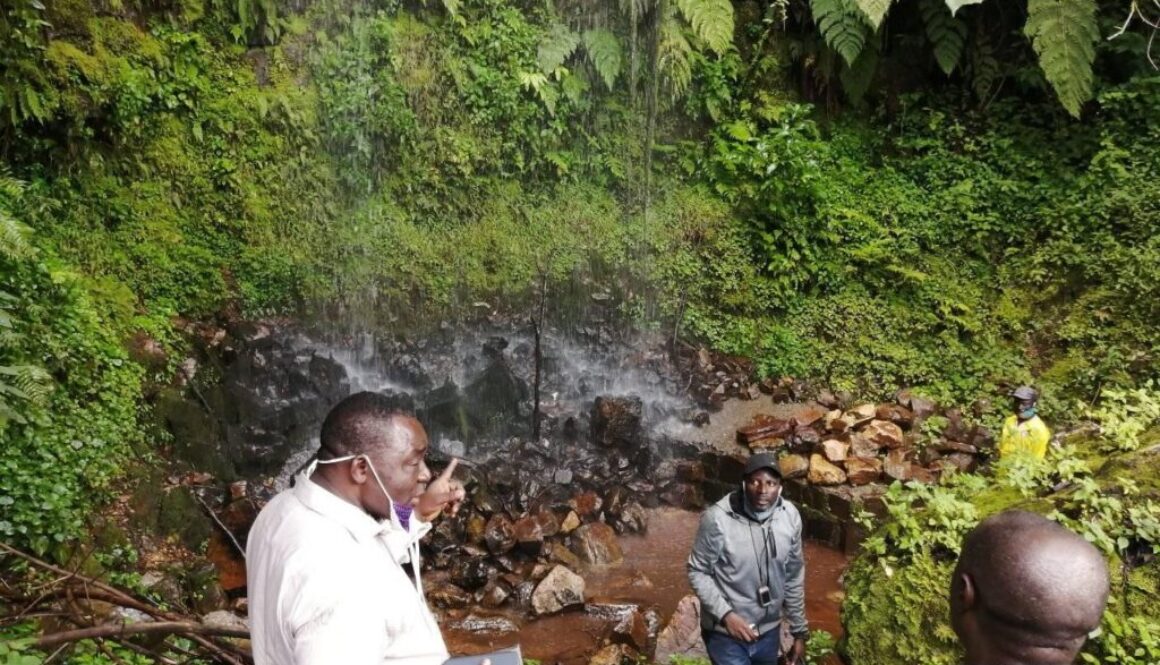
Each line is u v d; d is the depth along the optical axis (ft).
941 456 28.50
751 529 13.66
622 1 37.70
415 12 35.88
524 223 36.65
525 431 29.53
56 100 26.22
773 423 30.04
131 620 11.17
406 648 6.56
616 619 21.15
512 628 20.79
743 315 35.06
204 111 31.07
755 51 37.99
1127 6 33.37
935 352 32.58
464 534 23.79
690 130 38.29
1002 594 4.69
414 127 35.14
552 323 35.40
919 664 11.44
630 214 37.24
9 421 17.90
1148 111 31.53
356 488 6.83
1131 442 13.47
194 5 31.01
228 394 26.50
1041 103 34.99
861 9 32.09
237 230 31.48
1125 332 29.81
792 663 14.44
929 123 35.96
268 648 6.29
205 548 21.75
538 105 37.01
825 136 37.81
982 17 35.42
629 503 26.86
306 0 33.47
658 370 33.68
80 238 27.12
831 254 34.73
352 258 33.68
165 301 28.30
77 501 18.80
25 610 10.72
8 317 16.88
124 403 22.38
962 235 33.99
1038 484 13.32
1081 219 31.65
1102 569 4.72
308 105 33.22
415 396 30.17
